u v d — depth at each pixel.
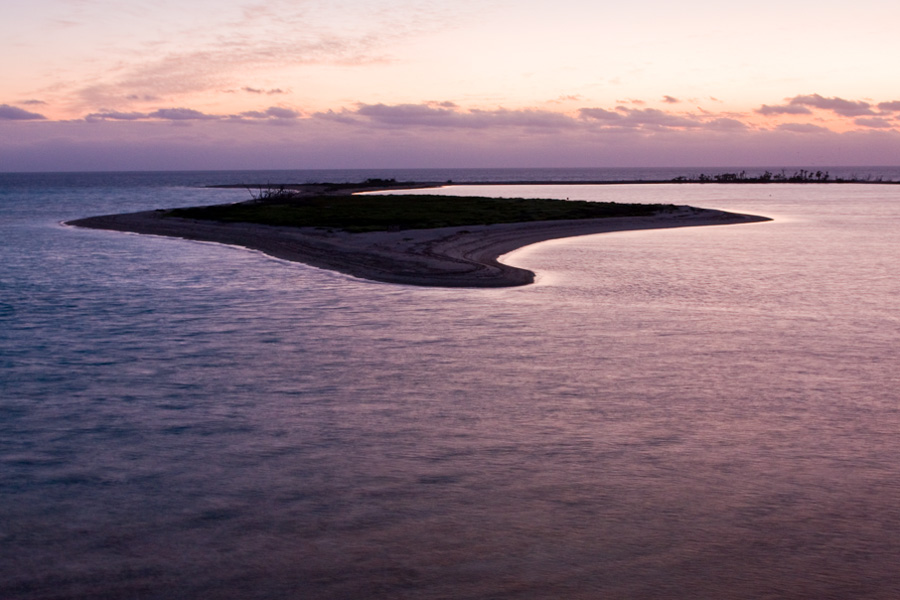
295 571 7.07
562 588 6.70
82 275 29.77
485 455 10.19
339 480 9.33
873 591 6.66
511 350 16.67
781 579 6.87
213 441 10.81
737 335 18.34
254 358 15.95
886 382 14.03
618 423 11.58
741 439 10.83
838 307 22.58
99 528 8.03
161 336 18.25
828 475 9.45
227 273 30.34
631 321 20.20
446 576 6.93
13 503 8.67
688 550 7.43
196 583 6.85
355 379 14.23
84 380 14.20
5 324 19.81
